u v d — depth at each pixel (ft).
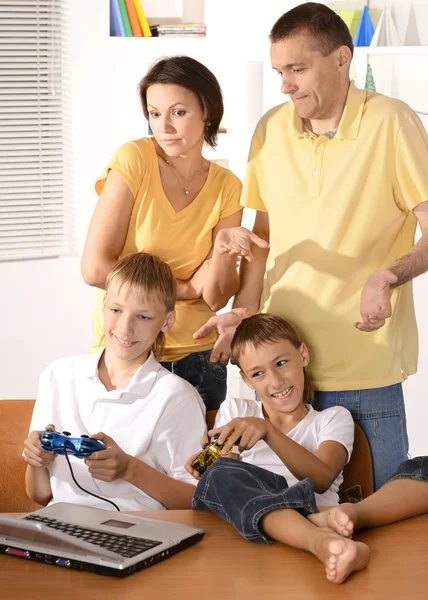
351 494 6.73
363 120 6.50
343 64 6.49
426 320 12.78
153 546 4.35
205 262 7.61
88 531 4.51
